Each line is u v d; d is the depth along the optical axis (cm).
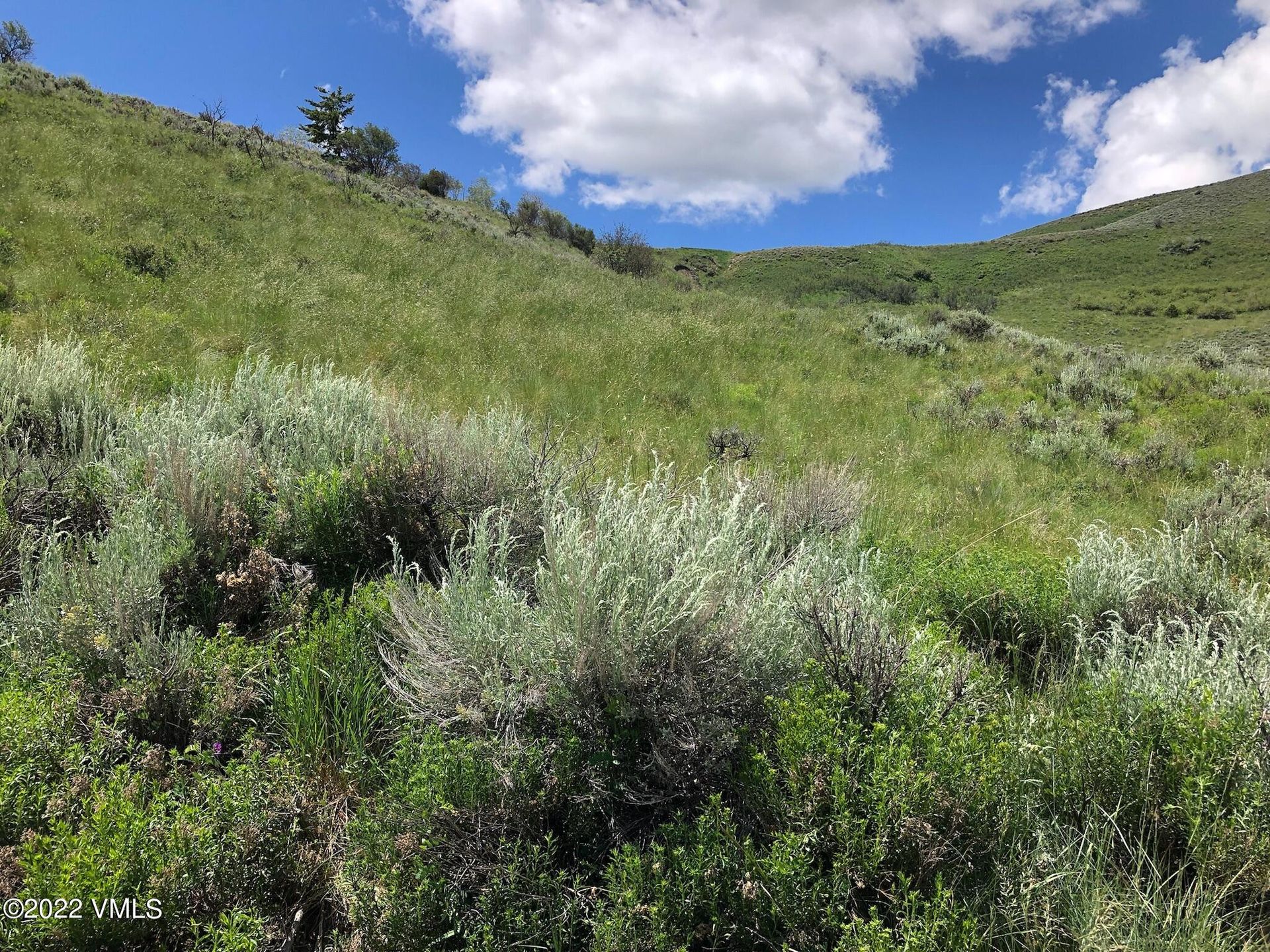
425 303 1358
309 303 1203
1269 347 4284
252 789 197
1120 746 223
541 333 1266
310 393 493
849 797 193
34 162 1623
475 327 1239
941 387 1202
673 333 1361
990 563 397
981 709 263
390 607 286
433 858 185
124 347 837
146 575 274
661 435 780
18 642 250
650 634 233
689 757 220
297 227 1767
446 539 357
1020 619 356
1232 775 209
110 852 160
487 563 295
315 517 341
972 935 165
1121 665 280
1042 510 620
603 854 204
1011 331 1842
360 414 474
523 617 243
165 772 221
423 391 859
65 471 387
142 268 1237
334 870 200
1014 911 184
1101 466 798
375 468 359
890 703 232
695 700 228
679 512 307
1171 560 375
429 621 265
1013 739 229
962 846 191
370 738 248
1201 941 178
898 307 2411
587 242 4297
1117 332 5597
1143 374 1279
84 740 225
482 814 193
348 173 3052
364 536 349
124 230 1395
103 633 249
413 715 237
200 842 173
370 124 4141
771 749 215
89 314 955
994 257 10581
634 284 2258
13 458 381
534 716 234
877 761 194
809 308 1931
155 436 397
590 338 1258
